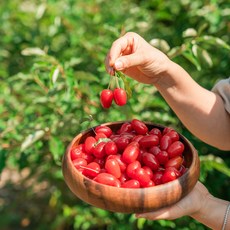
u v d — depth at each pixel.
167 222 1.16
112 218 1.27
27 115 1.10
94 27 1.35
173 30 1.38
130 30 1.34
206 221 0.71
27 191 1.49
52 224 1.42
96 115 1.08
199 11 1.24
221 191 1.26
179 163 0.67
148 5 1.45
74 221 1.41
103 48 1.15
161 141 0.70
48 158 1.22
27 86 1.17
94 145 0.70
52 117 1.04
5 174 1.74
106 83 1.10
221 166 1.03
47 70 1.08
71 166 0.65
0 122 1.10
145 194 0.60
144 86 1.09
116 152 0.69
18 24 1.53
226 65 1.25
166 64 0.73
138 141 0.70
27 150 1.09
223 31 1.28
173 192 0.62
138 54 0.70
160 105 1.09
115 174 0.64
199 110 0.78
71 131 1.03
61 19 1.34
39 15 1.34
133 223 1.27
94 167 0.66
